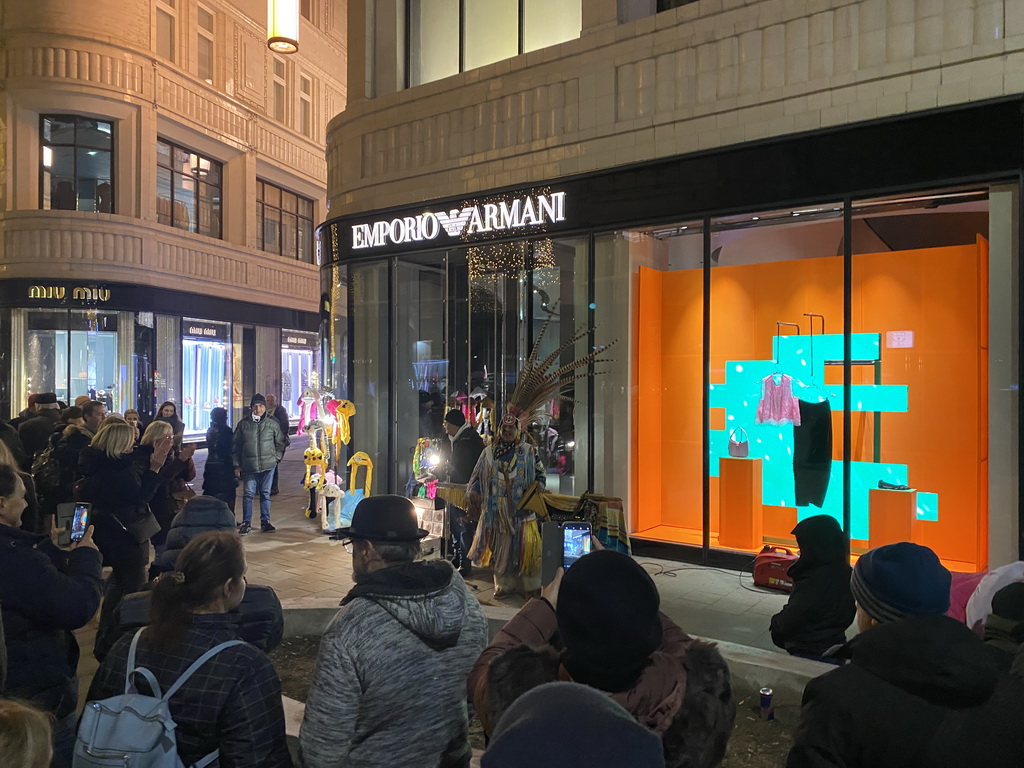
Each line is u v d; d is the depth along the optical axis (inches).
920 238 266.4
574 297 311.7
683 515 313.9
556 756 35.0
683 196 273.4
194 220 774.5
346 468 373.4
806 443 285.0
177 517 129.2
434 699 80.0
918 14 228.8
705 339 277.3
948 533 263.9
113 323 675.4
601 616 56.1
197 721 75.0
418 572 81.0
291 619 190.5
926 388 267.0
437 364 367.6
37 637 101.3
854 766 59.4
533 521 229.9
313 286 965.8
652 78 282.2
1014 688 59.2
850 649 74.2
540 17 330.3
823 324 283.7
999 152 215.6
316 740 75.6
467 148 334.3
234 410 821.2
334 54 1001.5
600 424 309.0
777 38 254.2
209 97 770.8
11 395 645.9
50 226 645.9
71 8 647.1
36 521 177.8
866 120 235.5
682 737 56.9
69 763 103.6
